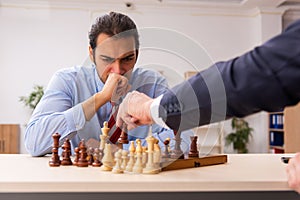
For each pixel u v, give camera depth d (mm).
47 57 5176
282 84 590
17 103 5094
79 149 1066
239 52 5523
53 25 5191
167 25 5391
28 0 5113
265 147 5457
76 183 789
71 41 5223
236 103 649
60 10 5199
